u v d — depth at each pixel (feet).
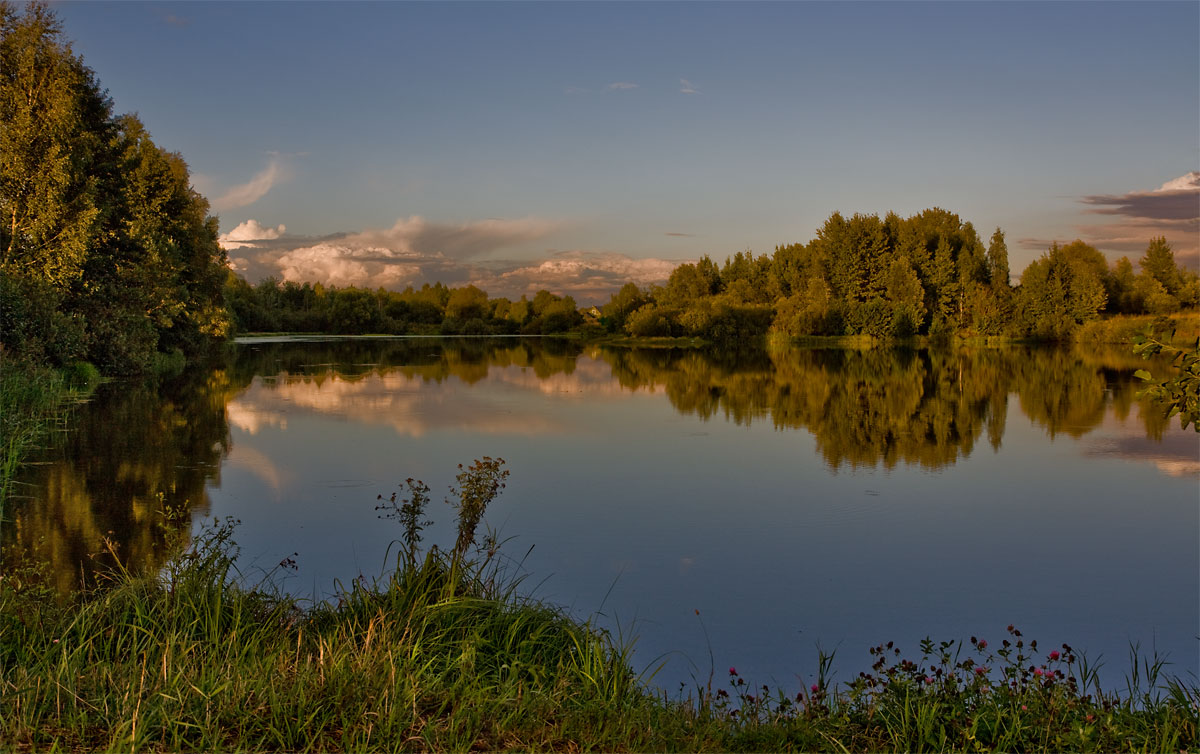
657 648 18.62
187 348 121.80
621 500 33.12
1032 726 12.51
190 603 15.80
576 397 72.59
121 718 11.16
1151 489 35.70
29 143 71.15
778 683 16.88
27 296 63.67
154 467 37.78
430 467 39.32
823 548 26.68
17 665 13.00
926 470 39.70
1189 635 19.85
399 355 141.59
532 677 14.92
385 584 20.86
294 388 77.10
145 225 93.09
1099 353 145.59
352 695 12.43
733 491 34.91
